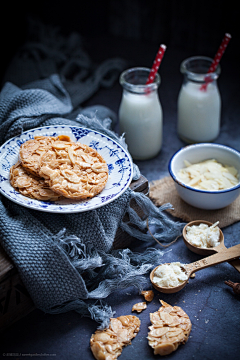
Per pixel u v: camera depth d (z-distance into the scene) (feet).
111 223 1.59
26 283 1.46
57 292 1.48
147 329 1.50
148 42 3.09
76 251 1.54
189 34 2.89
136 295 1.62
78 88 2.58
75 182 1.52
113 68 2.73
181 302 1.58
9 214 1.56
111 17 3.11
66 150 1.65
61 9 3.10
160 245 1.82
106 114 2.32
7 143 1.71
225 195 1.75
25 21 3.09
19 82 2.57
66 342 1.47
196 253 1.74
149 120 2.07
